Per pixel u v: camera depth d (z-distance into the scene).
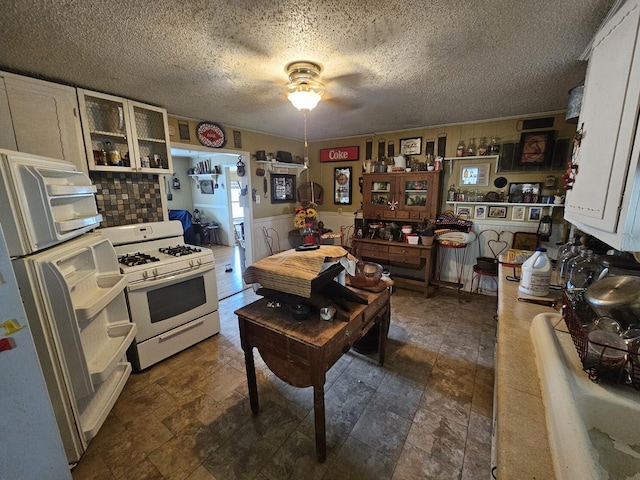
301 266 1.46
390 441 1.56
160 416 1.77
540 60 1.71
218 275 4.60
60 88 1.98
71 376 1.43
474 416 1.73
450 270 3.82
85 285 1.72
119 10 1.21
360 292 1.95
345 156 4.45
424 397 1.89
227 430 1.66
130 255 2.51
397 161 3.75
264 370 2.22
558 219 3.08
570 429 0.64
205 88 2.18
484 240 3.50
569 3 1.18
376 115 3.05
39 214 1.31
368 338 2.35
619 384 0.80
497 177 3.30
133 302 2.10
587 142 1.22
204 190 6.84
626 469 0.71
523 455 0.66
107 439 1.61
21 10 1.18
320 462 1.45
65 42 1.47
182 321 2.45
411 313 3.13
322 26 1.36
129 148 2.40
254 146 3.96
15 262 1.25
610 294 0.97
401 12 1.25
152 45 1.52
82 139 2.13
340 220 4.70
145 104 2.51
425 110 2.86
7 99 1.77
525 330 1.23
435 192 3.52
